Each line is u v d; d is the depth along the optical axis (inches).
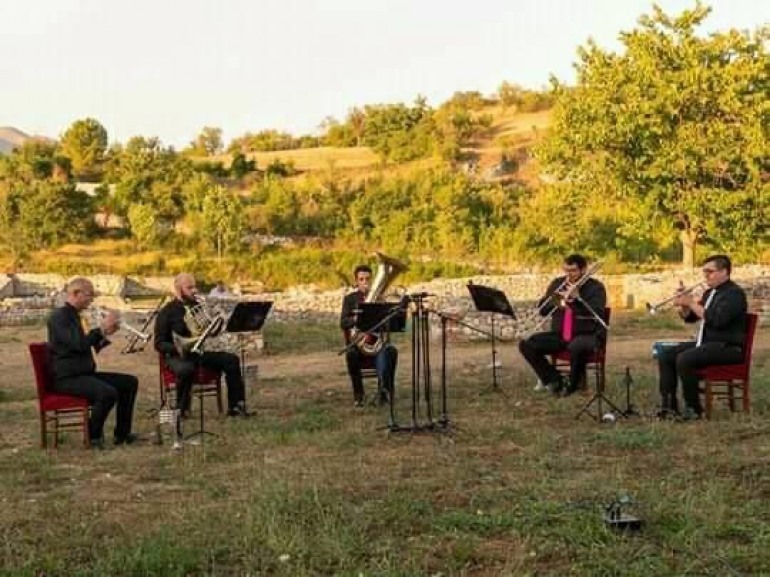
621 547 200.7
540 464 279.0
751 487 247.1
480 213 1615.4
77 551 210.5
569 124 1098.7
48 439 354.9
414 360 340.2
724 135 1056.8
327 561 199.6
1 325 1026.7
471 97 2854.3
